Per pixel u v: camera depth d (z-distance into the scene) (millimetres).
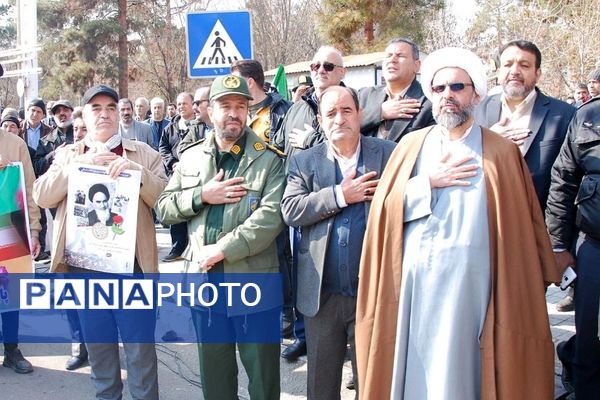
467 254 2547
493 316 2543
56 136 7219
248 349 3283
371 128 3869
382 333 2695
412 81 3857
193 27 4883
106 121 3619
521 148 3520
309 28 36531
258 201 3168
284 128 4629
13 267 4223
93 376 3678
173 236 7359
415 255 2643
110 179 3498
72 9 26547
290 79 19078
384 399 2701
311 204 2979
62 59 26703
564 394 3725
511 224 2578
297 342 4516
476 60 2682
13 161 4273
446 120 2658
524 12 19547
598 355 3246
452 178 2633
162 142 8047
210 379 3291
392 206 2729
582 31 17641
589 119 3199
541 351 2580
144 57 34469
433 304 2576
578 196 3225
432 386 2559
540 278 2598
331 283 3047
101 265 3506
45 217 7520
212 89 3148
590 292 3217
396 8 22516
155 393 3613
